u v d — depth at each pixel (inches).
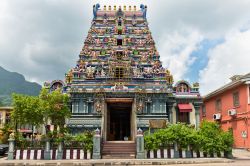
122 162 989.8
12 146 1149.1
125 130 1622.8
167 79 1632.6
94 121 1470.2
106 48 1651.1
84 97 1504.7
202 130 1234.0
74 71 1545.3
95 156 1145.4
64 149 1151.0
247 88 1455.5
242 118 1493.6
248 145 1424.7
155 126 1382.9
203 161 1005.2
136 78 1539.1
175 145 1159.6
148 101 1504.7
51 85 1648.6
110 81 1533.0
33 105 1235.9
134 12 1788.9
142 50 1657.2
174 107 1603.1
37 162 1012.5
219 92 1776.6
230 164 935.7
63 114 1301.7
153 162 989.8
